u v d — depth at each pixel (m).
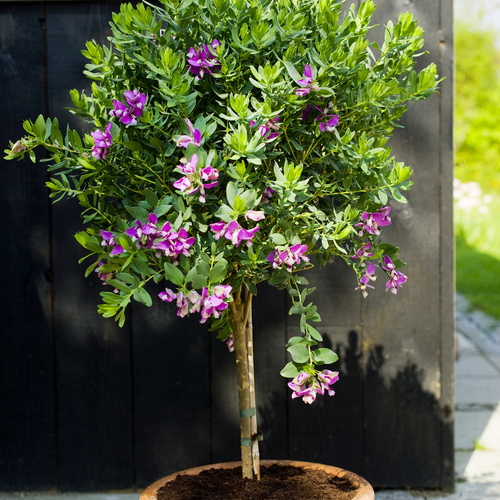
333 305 2.17
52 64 2.12
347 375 2.18
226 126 1.32
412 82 1.40
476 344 4.29
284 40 1.29
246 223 1.30
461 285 6.16
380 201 1.42
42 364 2.19
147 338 2.19
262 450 2.20
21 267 2.17
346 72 1.28
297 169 1.22
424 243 2.15
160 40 1.30
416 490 2.20
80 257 2.17
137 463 2.22
